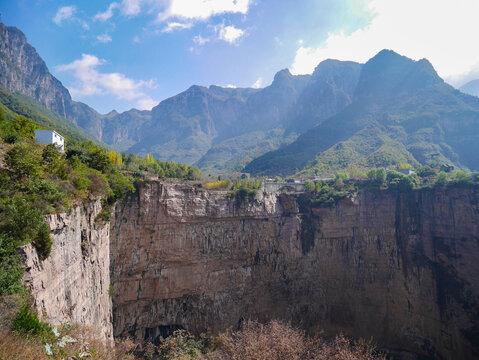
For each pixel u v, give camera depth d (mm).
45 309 17234
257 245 69625
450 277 71625
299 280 73938
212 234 63500
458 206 72188
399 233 80000
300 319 71812
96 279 29797
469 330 66750
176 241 59188
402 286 76688
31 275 15914
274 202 73812
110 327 35969
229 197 65812
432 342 70312
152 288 58094
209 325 61938
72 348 15508
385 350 71250
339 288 76125
